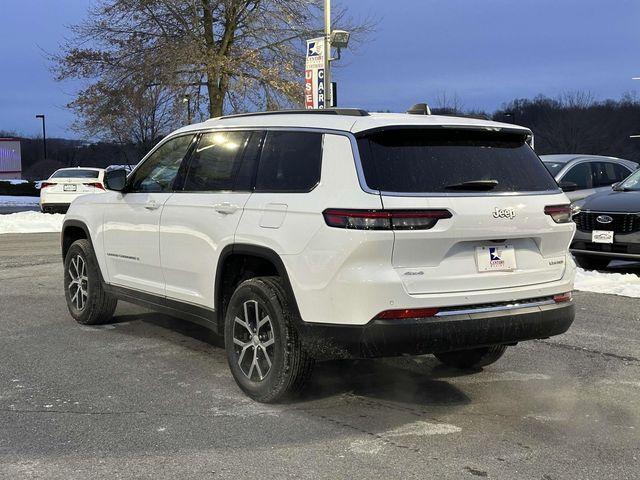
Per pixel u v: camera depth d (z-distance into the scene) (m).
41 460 3.58
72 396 4.59
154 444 3.80
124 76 22.94
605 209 9.25
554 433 4.01
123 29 22.94
